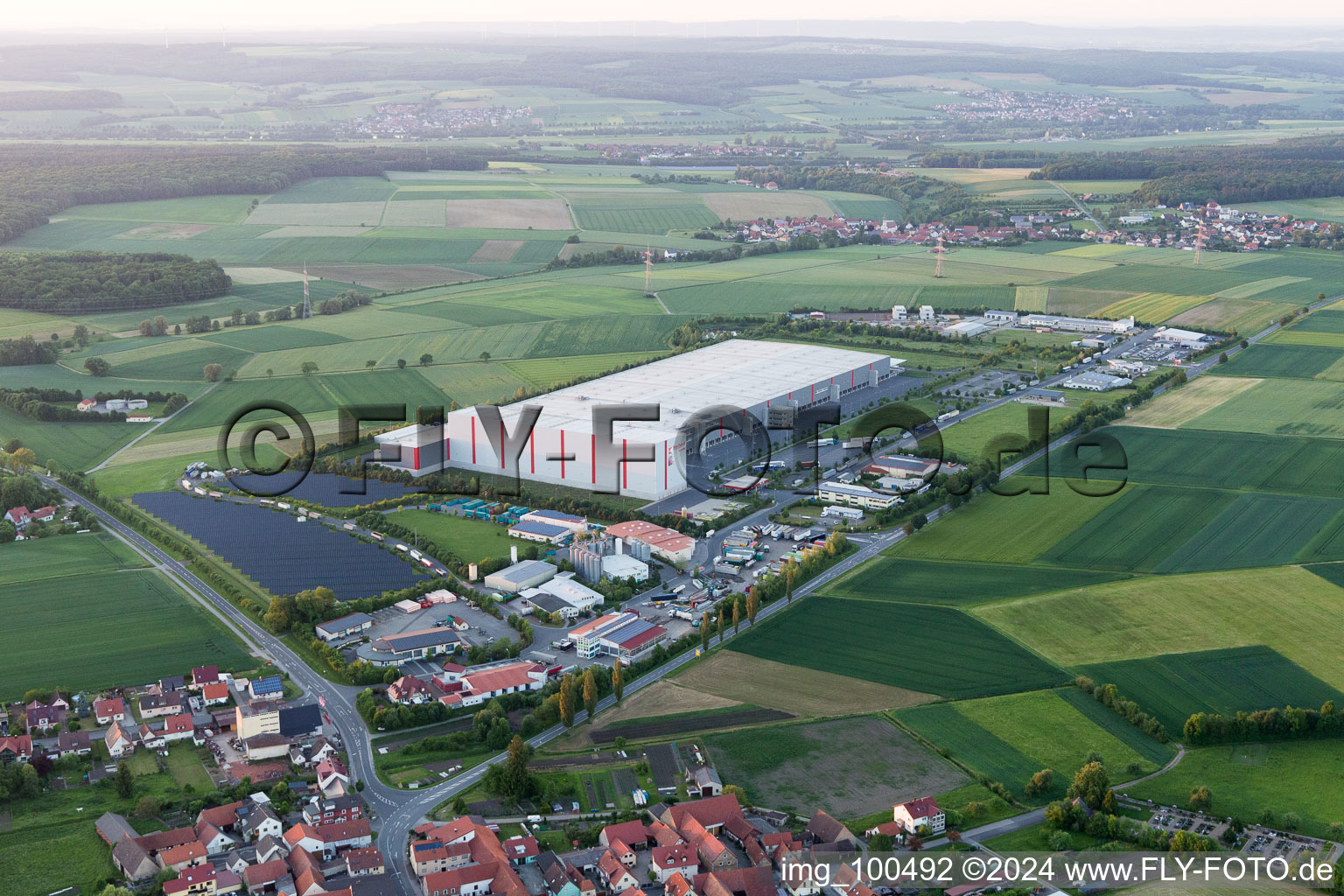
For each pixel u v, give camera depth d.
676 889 188.38
